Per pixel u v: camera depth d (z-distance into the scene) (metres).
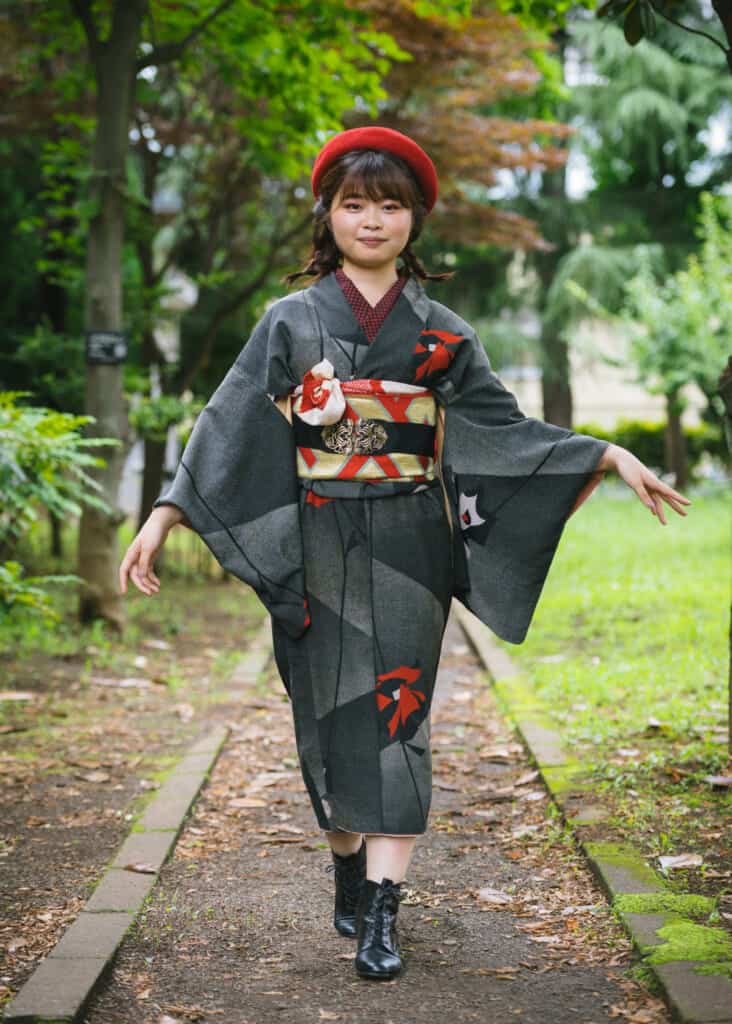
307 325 2.64
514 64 10.09
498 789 4.18
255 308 11.50
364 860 2.88
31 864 3.40
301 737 2.69
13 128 10.20
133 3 7.21
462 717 5.44
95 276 7.40
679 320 15.30
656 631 7.26
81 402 9.60
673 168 22.84
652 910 2.80
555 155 10.86
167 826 3.67
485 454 2.69
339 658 2.62
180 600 9.63
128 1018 2.41
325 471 2.62
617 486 22.44
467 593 2.75
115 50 7.27
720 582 9.32
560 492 2.64
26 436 5.48
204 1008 2.46
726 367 3.94
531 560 2.68
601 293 20.33
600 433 25.39
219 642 7.63
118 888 3.12
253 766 4.55
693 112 21.03
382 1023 2.37
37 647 6.95
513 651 6.91
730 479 23.30
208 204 11.91
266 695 5.89
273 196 11.63
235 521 2.62
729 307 14.61
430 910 3.04
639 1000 2.42
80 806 3.99
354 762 2.60
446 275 2.86
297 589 2.62
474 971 2.63
